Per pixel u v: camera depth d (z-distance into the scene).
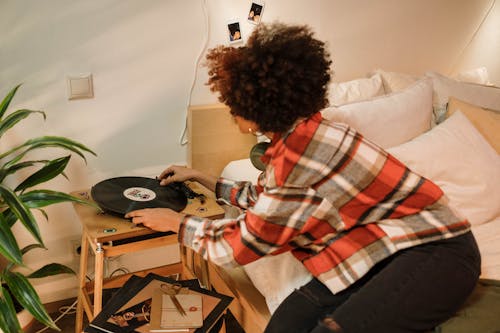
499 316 1.20
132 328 1.23
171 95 1.83
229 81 1.09
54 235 1.77
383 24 2.30
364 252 1.16
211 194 1.89
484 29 2.69
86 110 1.68
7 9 1.47
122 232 1.35
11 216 1.44
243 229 1.17
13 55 1.52
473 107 1.95
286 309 1.24
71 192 1.62
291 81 1.04
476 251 1.18
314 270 1.23
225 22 1.84
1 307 1.35
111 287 1.60
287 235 1.14
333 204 1.13
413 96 1.85
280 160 1.11
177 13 1.73
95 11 1.59
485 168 1.73
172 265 1.72
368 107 1.71
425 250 1.14
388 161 1.14
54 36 1.55
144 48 1.71
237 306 1.56
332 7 2.11
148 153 1.86
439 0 2.45
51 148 1.66
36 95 1.59
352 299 1.13
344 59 2.26
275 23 1.15
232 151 1.99
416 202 1.15
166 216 1.31
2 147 1.60
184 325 1.24
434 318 1.12
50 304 1.85
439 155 1.68
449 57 2.64
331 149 1.09
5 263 1.73
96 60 1.65
